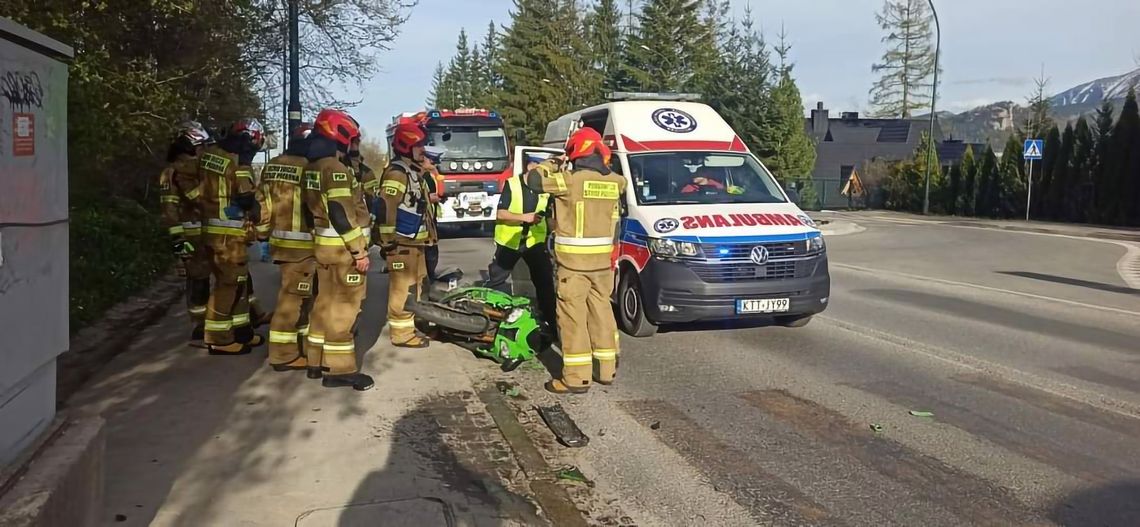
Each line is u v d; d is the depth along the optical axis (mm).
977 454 5312
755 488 4750
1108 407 6312
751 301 8141
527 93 57062
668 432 5699
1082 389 6805
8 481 2988
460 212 20047
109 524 3973
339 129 6250
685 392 6676
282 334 6895
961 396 6598
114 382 6477
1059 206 32156
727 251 8094
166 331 8547
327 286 6445
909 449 5395
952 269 15438
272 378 6699
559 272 6527
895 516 4395
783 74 41094
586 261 6457
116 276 10492
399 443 5270
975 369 7469
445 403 6160
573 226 6426
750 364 7605
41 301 3365
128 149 11812
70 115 9766
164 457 4883
